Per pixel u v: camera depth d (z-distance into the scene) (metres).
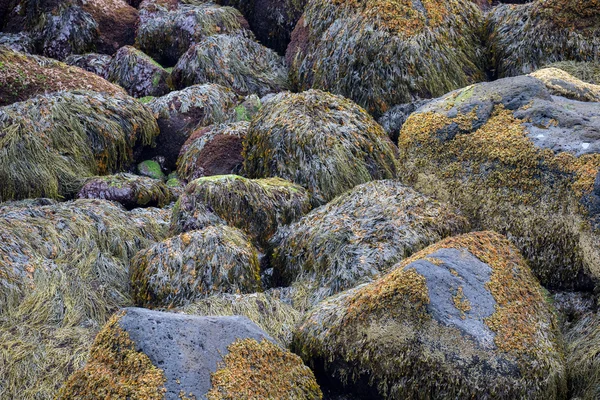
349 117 7.30
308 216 6.21
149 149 8.91
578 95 6.59
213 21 10.66
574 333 4.86
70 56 10.73
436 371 4.07
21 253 5.71
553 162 5.59
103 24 11.15
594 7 8.25
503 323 4.24
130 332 3.68
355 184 6.90
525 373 4.05
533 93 6.27
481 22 9.18
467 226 5.93
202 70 9.73
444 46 8.59
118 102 8.63
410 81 8.34
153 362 3.56
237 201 6.27
